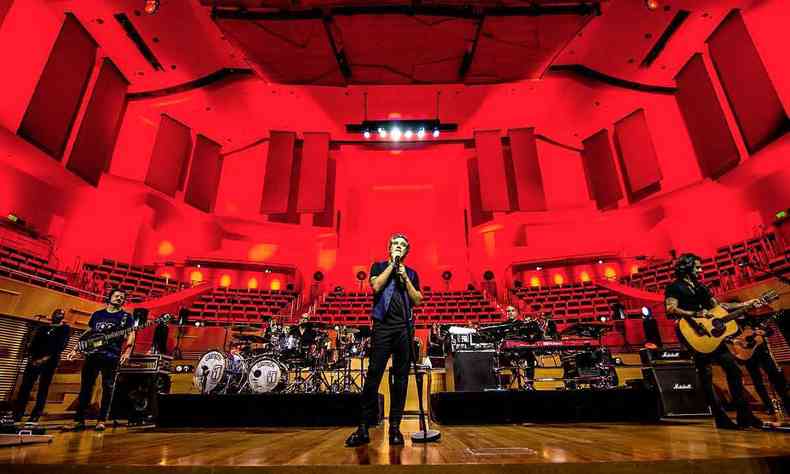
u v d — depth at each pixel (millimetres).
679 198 10086
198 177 11336
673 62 9406
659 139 10461
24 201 8461
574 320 8750
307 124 11617
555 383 5531
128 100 10250
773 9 7824
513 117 11406
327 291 12031
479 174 11484
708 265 8844
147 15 8461
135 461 1419
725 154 8781
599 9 7152
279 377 4484
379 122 10523
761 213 8727
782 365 5191
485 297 11391
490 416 3102
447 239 12695
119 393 3623
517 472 1285
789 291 5582
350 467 1280
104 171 9695
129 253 9961
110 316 3561
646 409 3133
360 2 7078
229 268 11719
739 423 2410
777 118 7762
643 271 10188
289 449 1724
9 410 4922
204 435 2488
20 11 7742
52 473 1347
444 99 10812
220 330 7996
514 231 12156
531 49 8016
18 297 5598
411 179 13273
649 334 6918
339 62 8422
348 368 4906
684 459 1348
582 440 1939
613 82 10078
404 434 2387
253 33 7621
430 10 7137
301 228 12281
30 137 7785
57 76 8219
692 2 8055
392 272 2035
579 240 11617
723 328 2514
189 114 10953
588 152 11586
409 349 1940
